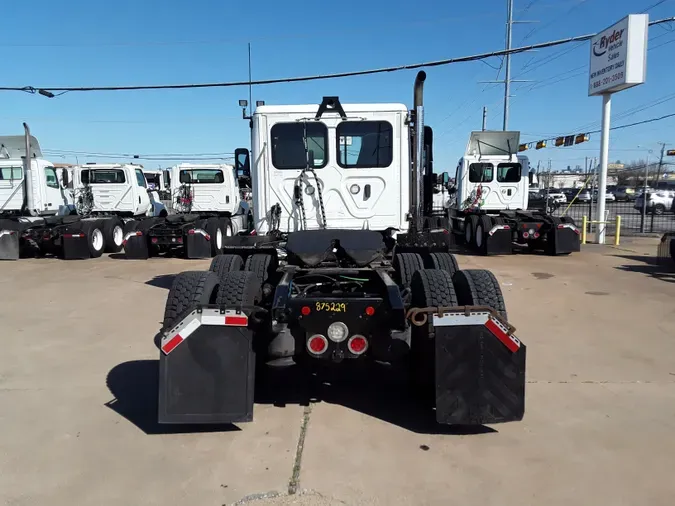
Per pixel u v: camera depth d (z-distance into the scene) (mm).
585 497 3109
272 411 4344
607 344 6020
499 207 17000
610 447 3693
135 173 17219
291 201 6863
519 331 6562
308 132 6766
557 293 8867
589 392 4652
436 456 3596
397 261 5598
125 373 5242
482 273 4164
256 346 4051
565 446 3713
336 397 4633
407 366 4965
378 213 6863
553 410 4289
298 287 4785
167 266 12852
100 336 6535
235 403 3715
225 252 6074
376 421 4145
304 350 4078
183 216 15023
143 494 3191
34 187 14750
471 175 16969
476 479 3312
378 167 6809
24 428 4059
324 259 5156
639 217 26812
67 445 3795
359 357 4082
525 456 3584
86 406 4461
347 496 3145
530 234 14289
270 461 3551
